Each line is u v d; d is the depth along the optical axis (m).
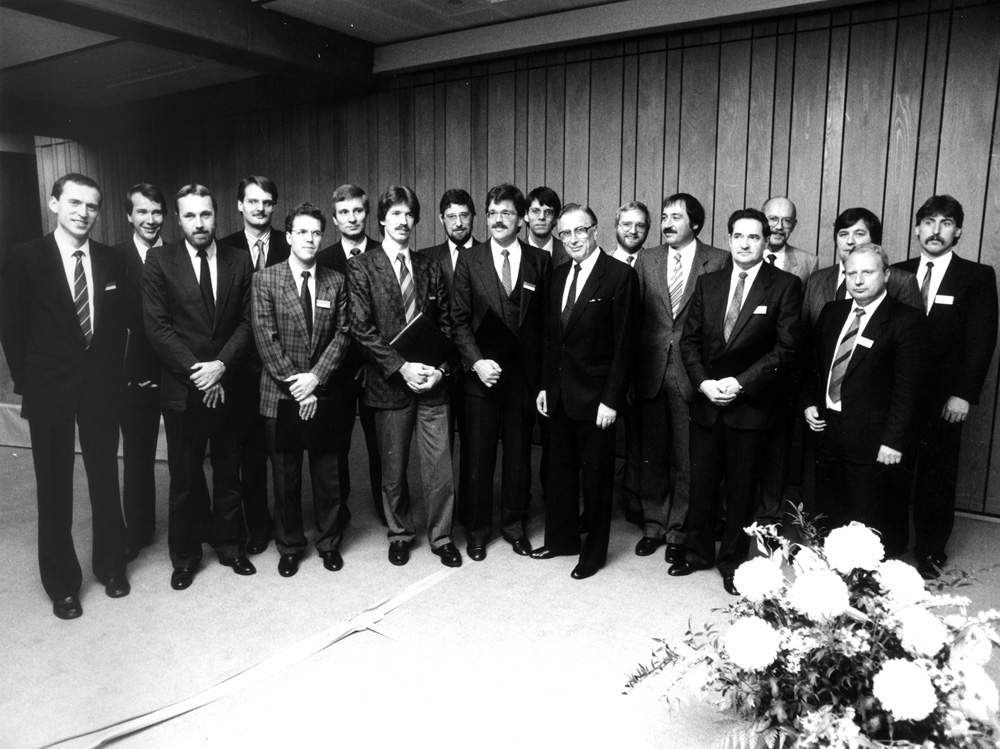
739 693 1.95
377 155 6.29
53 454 2.84
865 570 2.02
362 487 4.60
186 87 7.04
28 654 2.62
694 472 3.27
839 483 3.09
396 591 3.14
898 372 2.88
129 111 7.69
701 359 3.22
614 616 2.93
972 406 4.18
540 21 5.16
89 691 2.40
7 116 7.24
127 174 8.01
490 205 3.36
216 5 4.67
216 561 3.44
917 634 1.74
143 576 3.28
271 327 3.17
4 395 5.18
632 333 3.22
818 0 4.20
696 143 4.88
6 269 2.78
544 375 3.40
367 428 3.96
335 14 5.13
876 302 2.94
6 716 2.26
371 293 3.31
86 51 5.69
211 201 3.13
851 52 4.32
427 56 5.67
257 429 3.45
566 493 3.47
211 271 3.18
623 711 2.31
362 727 2.23
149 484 3.61
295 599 3.07
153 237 3.54
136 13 4.24
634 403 3.83
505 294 3.39
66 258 2.85
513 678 2.50
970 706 1.73
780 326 3.08
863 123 4.34
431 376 3.27
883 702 1.66
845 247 3.51
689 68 4.85
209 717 2.28
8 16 4.73
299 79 5.72
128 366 3.40
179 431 3.15
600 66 5.17
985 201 4.04
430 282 3.46
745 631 1.84
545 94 5.42
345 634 2.78
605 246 5.31
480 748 2.14
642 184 5.11
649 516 3.63
